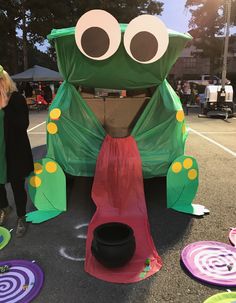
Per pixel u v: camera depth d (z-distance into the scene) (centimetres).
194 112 1622
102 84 408
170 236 350
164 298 259
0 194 377
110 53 364
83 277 284
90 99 450
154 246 325
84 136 399
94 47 362
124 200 380
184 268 295
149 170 398
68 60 385
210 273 283
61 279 282
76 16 2512
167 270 292
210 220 387
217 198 454
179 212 406
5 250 329
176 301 255
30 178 397
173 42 379
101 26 354
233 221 384
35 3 2386
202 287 271
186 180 407
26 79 2084
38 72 2098
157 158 397
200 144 805
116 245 279
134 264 297
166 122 399
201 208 409
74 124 394
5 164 346
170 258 311
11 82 337
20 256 318
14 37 2698
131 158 391
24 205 359
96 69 384
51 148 397
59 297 261
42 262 308
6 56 3184
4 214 384
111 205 379
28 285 272
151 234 355
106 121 456
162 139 405
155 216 397
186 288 269
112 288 270
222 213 405
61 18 2447
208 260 301
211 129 1052
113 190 386
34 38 2770
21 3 2431
